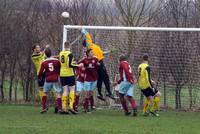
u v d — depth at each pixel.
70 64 44.12
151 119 42.25
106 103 53.50
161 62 53.75
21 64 61.22
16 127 34.28
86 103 47.56
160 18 62.59
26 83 61.12
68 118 41.28
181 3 60.12
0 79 61.44
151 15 64.50
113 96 52.94
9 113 45.38
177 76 53.22
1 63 61.34
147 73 44.97
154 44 54.03
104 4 66.94
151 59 53.97
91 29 53.84
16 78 61.34
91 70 46.69
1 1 62.06
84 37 50.56
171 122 40.19
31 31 61.97
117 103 52.94
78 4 64.56
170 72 53.44
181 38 53.22
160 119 42.47
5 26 61.44
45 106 46.25
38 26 62.41
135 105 45.47
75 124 36.91
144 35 54.31
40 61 47.22
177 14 60.06
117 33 54.81
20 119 39.84
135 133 32.53
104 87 53.41
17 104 57.72
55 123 37.25
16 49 61.34
